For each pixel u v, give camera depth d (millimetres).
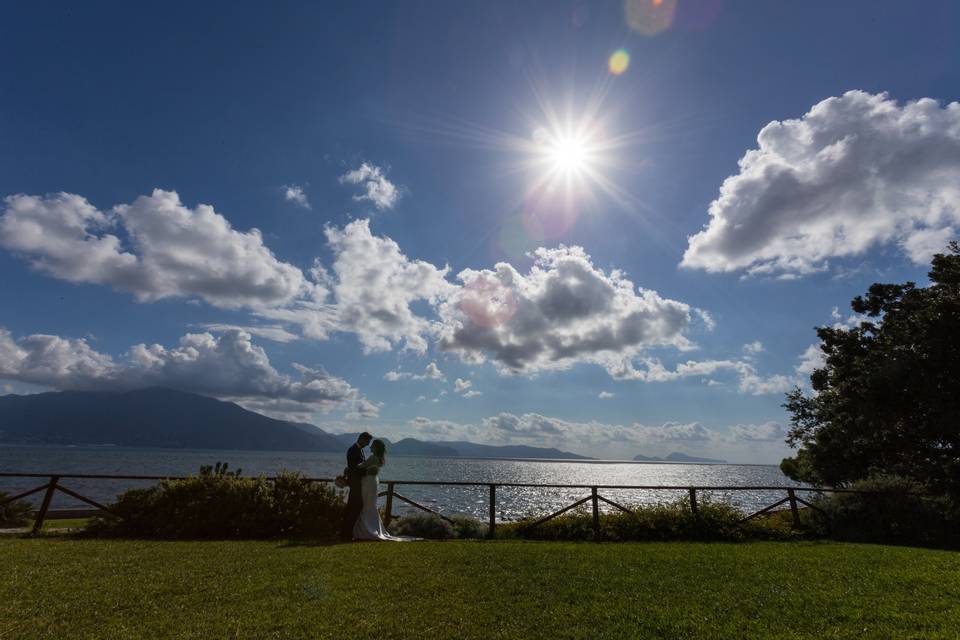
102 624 4785
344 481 11328
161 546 9023
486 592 6289
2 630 4500
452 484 12977
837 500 14844
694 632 5008
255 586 6227
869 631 5070
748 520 13531
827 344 21906
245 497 11711
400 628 4902
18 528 12195
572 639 4785
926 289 20031
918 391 17172
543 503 43219
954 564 8617
